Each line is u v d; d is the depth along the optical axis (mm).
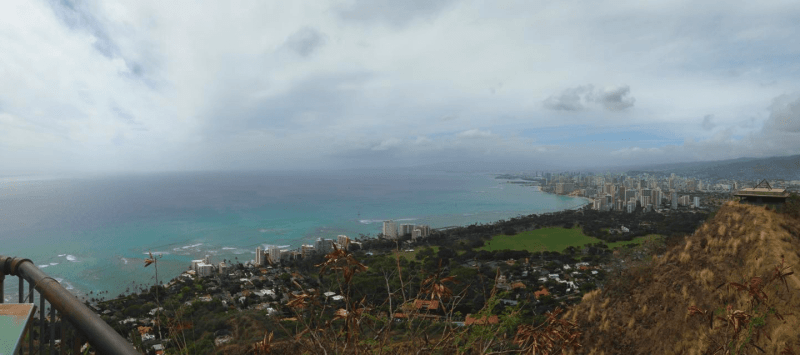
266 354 1811
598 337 8008
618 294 9047
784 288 5473
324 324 1827
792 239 7918
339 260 1799
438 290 1903
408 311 1979
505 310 2139
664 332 7184
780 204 10273
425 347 1900
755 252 7441
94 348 1194
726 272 7609
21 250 46312
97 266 34094
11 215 82062
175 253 46719
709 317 2787
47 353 1398
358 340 1860
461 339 1981
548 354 1867
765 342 4590
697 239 9492
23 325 1057
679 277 8391
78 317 1246
